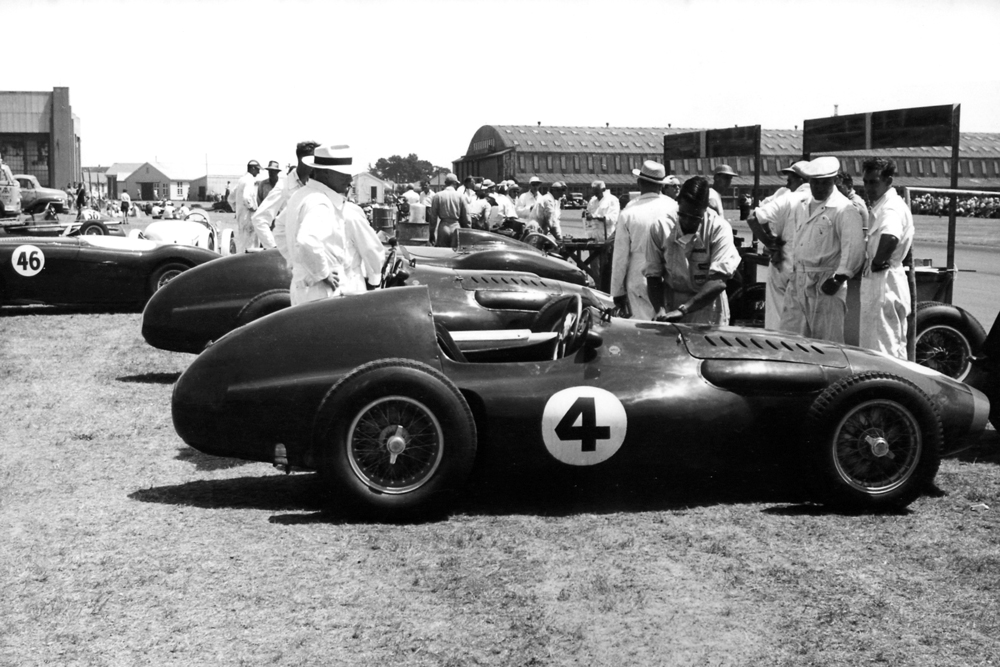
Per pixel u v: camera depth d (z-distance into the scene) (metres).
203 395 4.57
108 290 11.48
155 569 3.85
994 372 5.88
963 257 19.53
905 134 8.87
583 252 14.29
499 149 46.44
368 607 3.50
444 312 6.50
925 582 3.74
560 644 3.21
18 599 3.55
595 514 4.59
